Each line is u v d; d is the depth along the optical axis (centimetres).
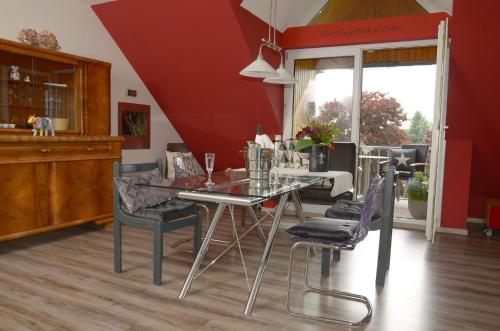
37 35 393
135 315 229
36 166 354
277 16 479
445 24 383
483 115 455
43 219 363
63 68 419
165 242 385
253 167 296
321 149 350
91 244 373
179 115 583
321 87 528
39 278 284
